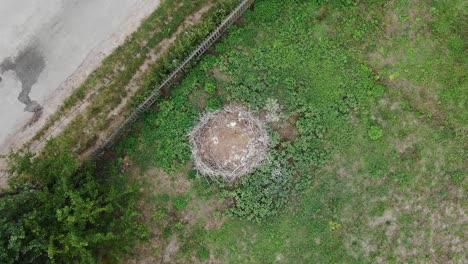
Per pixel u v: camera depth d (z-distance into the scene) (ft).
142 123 55.88
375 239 55.21
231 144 54.24
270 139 55.11
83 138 55.93
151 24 56.24
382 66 55.88
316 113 55.42
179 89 55.77
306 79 55.77
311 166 55.47
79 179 51.16
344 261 55.01
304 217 55.21
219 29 54.54
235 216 55.26
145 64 56.13
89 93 56.29
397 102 55.77
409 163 55.47
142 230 50.78
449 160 55.52
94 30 56.39
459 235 55.06
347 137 55.47
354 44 55.93
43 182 49.37
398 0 55.88
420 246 55.16
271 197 54.95
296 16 55.93
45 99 56.39
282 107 55.52
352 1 55.93
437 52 55.77
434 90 55.83
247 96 55.67
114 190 49.67
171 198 55.88
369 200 55.36
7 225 43.75
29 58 56.39
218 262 55.47
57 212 43.96
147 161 55.88
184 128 55.42
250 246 55.36
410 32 55.93
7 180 54.85
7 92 56.44
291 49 55.77
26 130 56.39
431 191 55.42
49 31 56.44
